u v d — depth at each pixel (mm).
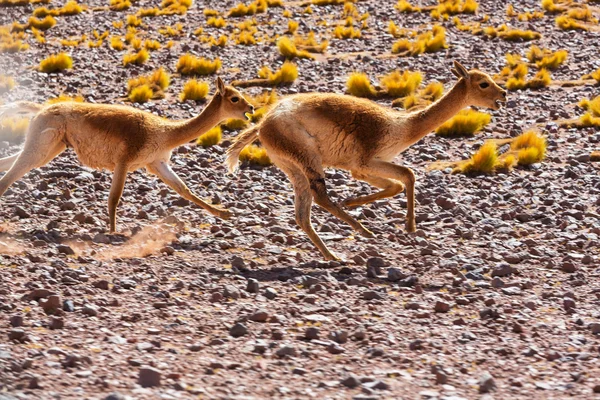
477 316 14156
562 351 12531
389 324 13570
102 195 23438
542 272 16906
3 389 10320
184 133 20141
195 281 15602
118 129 19375
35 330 12625
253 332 13000
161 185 24797
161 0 66062
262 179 25750
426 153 28844
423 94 36781
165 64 44312
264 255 18078
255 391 10742
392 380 11266
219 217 20906
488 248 18781
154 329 12898
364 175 18516
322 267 17188
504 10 57188
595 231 19938
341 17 57000
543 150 27672
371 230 20391
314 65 43375
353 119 17547
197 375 11211
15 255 16953
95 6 64438
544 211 21906
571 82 38781
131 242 18812
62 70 42375
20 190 23578
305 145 17328
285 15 57969
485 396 10758
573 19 53188
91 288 14789
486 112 34250
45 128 19281
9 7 63750
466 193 24016
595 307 14688
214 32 53406
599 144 29328
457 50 46094
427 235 19828
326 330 13180
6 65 43656
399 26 53438
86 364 11320
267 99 35344
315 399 10531
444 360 12086
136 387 10656
